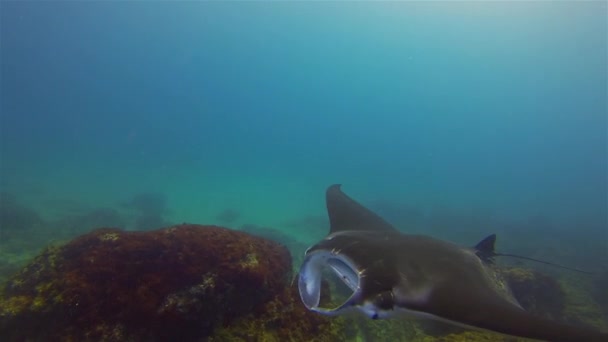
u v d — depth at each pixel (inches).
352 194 1579.7
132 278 146.0
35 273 154.3
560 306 308.8
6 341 131.8
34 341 131.2
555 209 1888.5
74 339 131.0
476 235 879.1
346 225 170.9
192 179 1587.1
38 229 498.9
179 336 140.7
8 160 1563.7
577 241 924.6
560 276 529.0
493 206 1647.4
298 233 710.5
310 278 119.6
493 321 82.7
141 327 136.6
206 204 956.0
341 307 94.7
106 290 141.8
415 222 975.6
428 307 88.0
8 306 136.3
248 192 1331.2
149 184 1270.9
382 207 1080.8
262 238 196.1
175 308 139.3
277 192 1435.8
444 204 1425.9
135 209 770.8
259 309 160.7
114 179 1312.7
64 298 136.9
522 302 288.8
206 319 144.6
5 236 446.6
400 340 211.5
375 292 93.0
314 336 161.9
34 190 870.4
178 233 166.2
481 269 122.1
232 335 147.3
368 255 107.7
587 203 2490.2
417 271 100.4
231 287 152.1
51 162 1712.6
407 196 1743.4
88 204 769.6
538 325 80.7
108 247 156.6
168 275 148.3
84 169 1549.0
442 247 122.3
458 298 90.4
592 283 489.4
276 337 153.8
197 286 146.0
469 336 162.1
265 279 163.6
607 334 77.3
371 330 211.8
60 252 161.5
